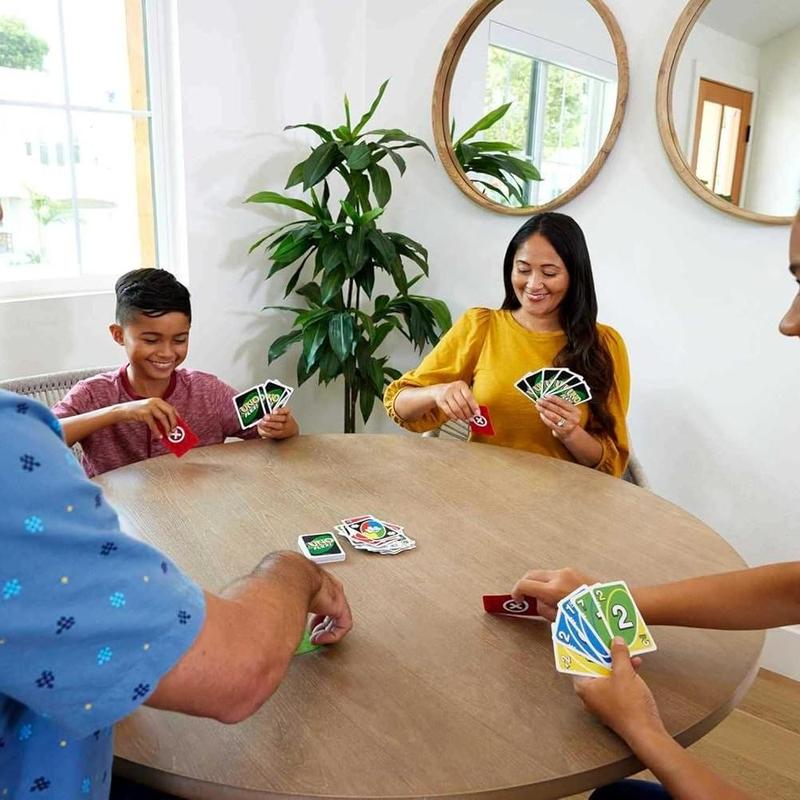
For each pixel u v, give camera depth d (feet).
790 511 7.41
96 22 7.72
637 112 7.73
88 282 7.95
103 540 1.68
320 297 9.30
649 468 8.27
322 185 9.83
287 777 2.42
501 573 3.89
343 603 3.12
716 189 7.30
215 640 1.92
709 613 3.29
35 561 1.58
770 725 6.68
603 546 4.26
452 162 9.14
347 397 9.24
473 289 9.40
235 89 8.62
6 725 1.81
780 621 3.21
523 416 6.51
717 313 7.56
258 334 9.52
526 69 8.39
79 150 7.83
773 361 7.29
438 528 4.44
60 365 7.57
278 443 5.98
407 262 9.93
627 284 8.13
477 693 2.89
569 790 2.51
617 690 2.71
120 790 3.17
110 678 1.70
